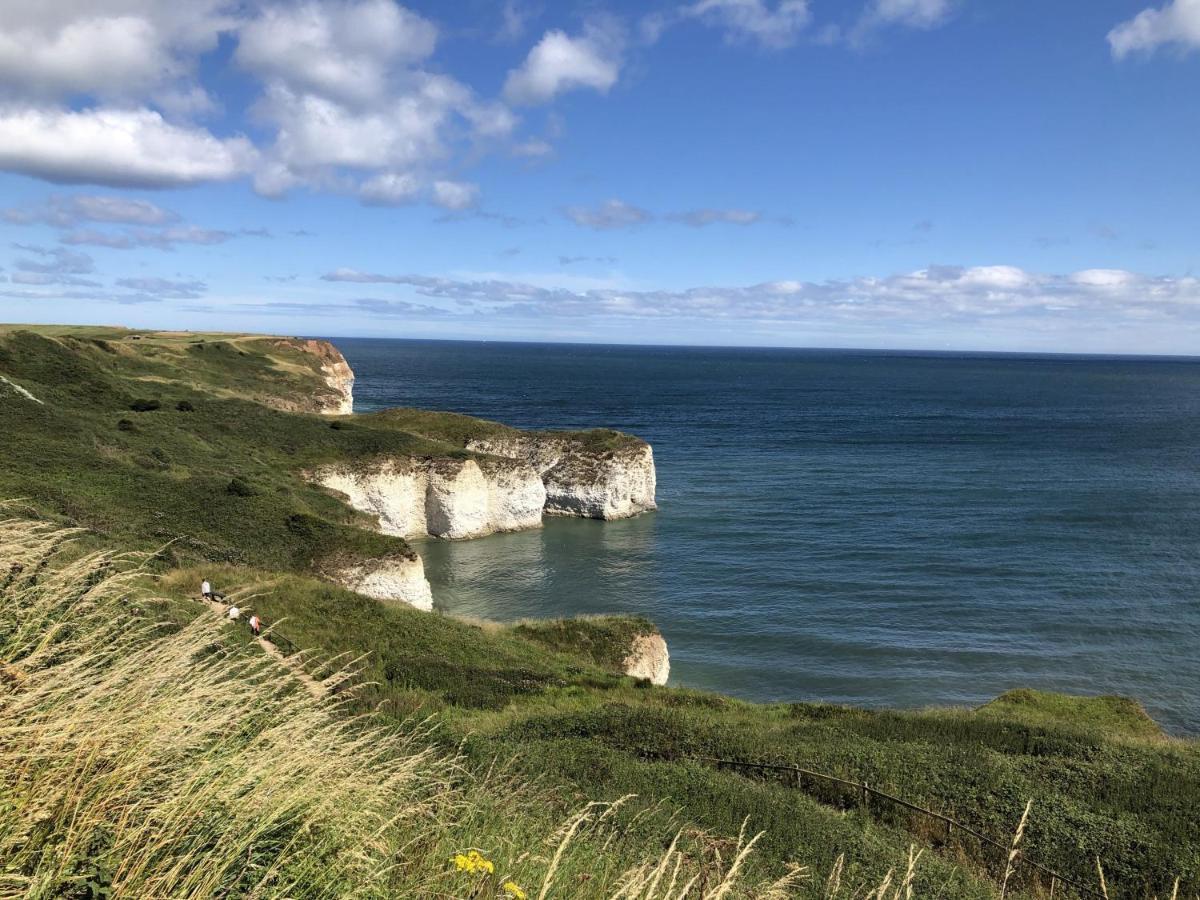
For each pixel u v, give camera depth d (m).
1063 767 17.25
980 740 19.58
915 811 14.80
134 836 3.79
